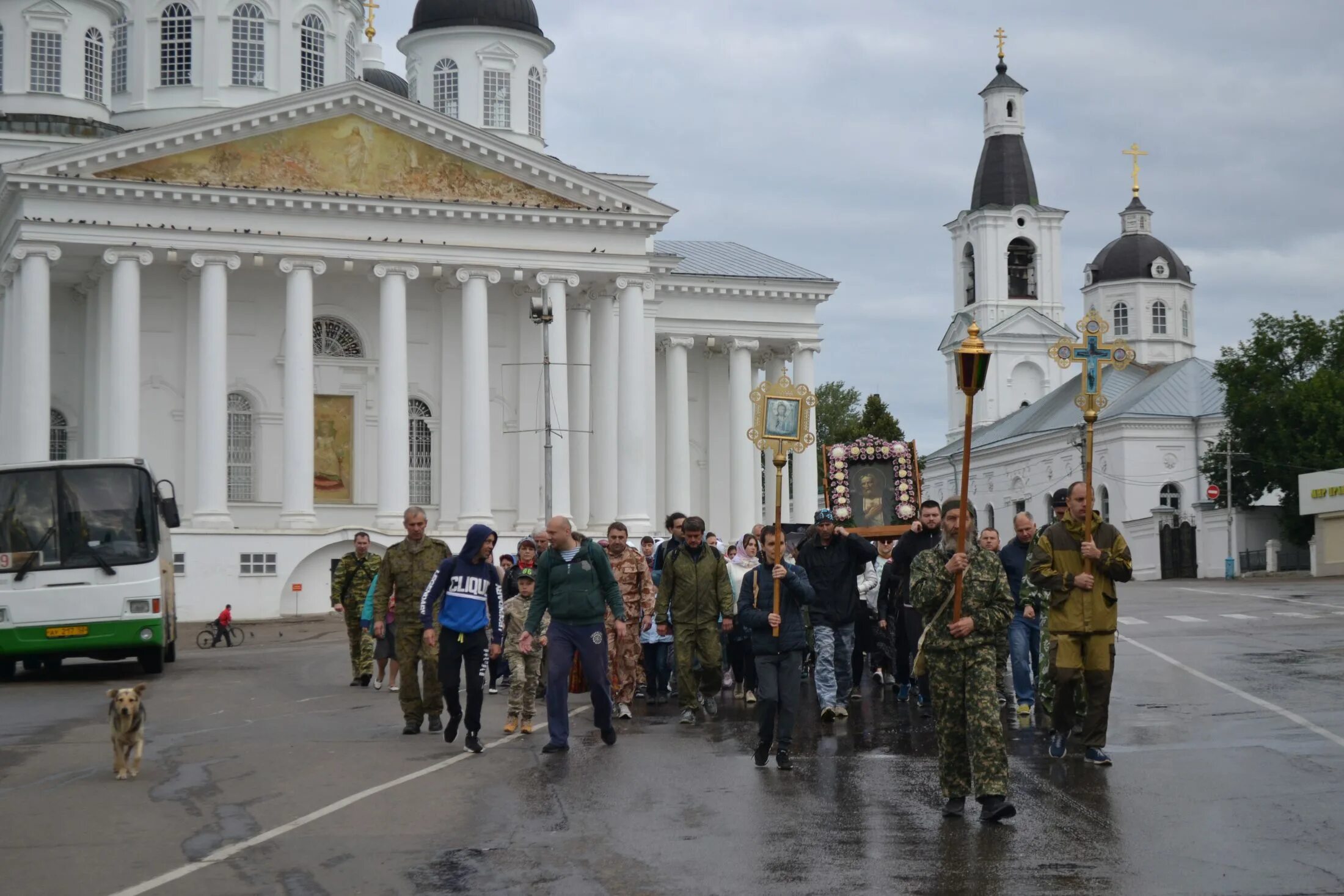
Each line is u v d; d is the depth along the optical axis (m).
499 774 14.48
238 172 49.72
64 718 20.42
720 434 65.88
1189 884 9.34
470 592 16.42
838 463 28.61
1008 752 15.33
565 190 52.78
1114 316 117.81
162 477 51.41
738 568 22.41
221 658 33.44
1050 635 14.80
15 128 54.81
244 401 53.06
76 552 26.48
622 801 12.79
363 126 50.91
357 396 54.12
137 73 57.62
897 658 20.47
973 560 11.91
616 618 16.62
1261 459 77.25
